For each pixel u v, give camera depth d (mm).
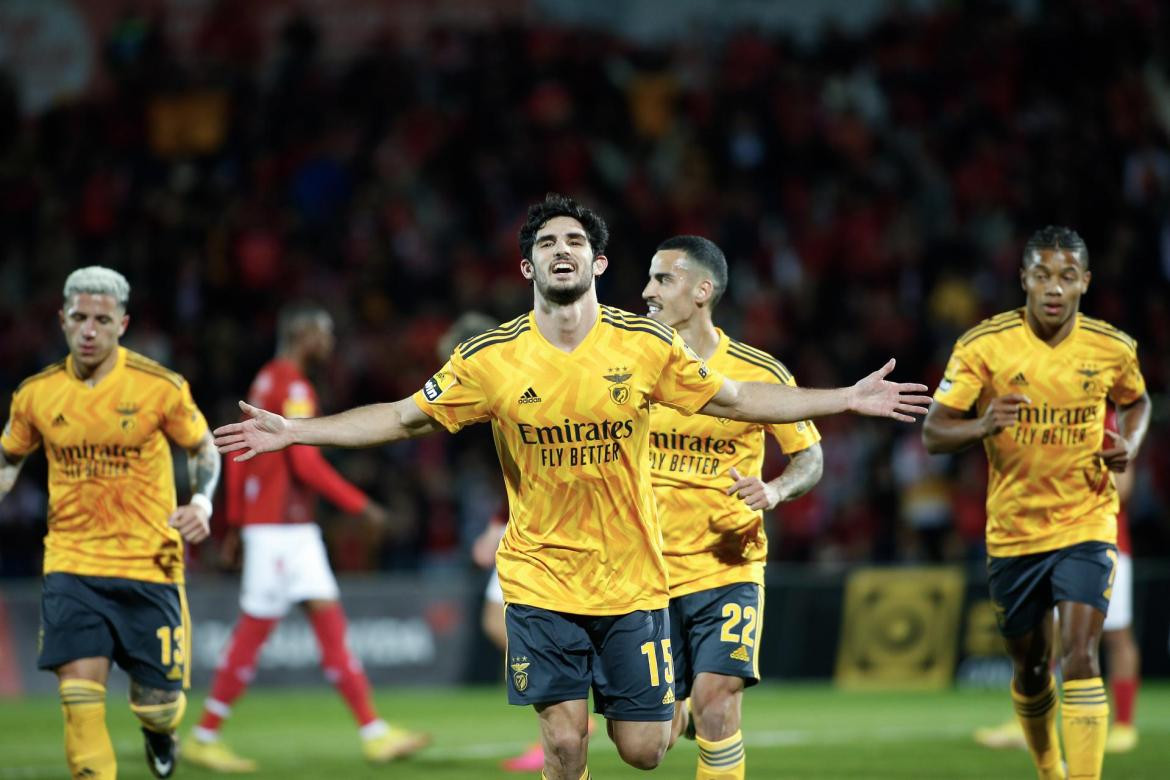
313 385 32281
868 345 61906
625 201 69750
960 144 72312
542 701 18516
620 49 78875
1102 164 70375
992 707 41906
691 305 21703
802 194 71062
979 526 53062
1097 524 23219
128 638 22953
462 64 77688
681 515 21172
